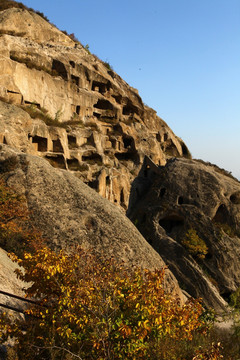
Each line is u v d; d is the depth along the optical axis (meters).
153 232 26.47
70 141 40.69
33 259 8.20
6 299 9.80
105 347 7.21
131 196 30.72
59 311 7.53
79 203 17.06
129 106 55.44
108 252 15.48
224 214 27.66
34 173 17.45
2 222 15.01
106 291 7.97
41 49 45.06
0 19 45.09
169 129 62.66
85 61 49.97
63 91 44.31
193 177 28.42
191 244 25.25
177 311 7.98
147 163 31.33
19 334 7.66
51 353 6.96
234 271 25.42
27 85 39.44
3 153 17.92
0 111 30.25
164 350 7.62
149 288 7.77
